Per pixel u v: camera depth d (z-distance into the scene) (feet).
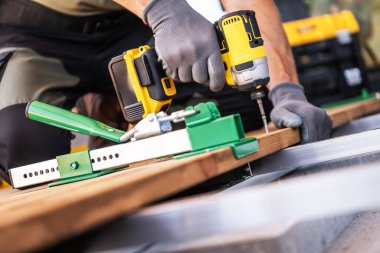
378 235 4.24
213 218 2.84
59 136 7.30
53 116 5.37
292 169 5.77
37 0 7.47
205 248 3.36
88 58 8.07
